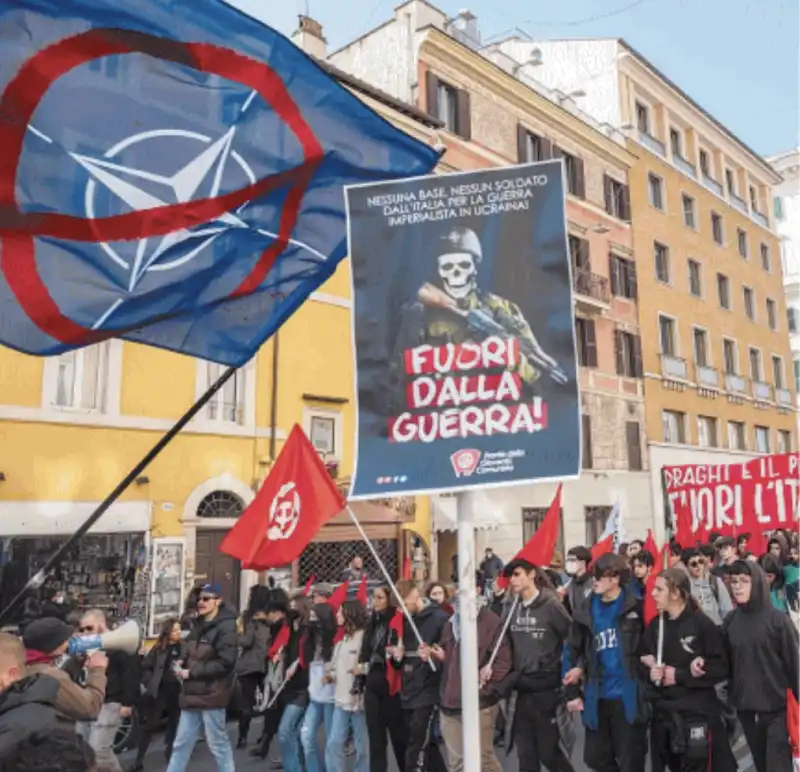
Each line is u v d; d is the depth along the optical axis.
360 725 6.24
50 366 11.96
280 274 4.52
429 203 3.54
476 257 3.47
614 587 5.41
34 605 5.38
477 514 19.06
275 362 15.16
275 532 6.97
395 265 3.52
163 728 9.46
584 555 7.43
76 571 11.82
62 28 3.83
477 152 21.08
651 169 29.28
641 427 26.45
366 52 20.73
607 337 25.58
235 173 4.39
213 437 13.96
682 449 27.94
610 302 25.67
